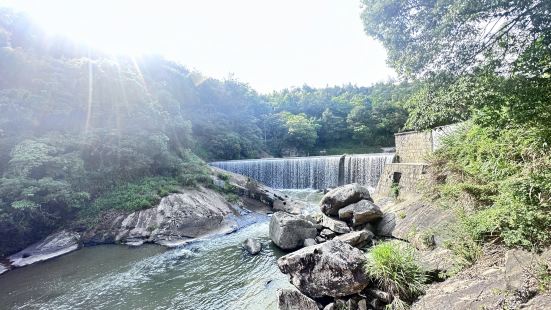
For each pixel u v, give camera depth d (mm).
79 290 8742
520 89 3842
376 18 5273
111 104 20656
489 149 6719
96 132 17922
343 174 24562
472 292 4625
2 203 11383
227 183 21406
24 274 9953
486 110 4672
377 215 10852
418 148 13742
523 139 5340
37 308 7836
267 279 8977
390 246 6562
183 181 19234
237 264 10391
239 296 8078
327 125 57719
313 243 11133
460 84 4574
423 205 9688
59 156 14688
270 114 61094
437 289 5355
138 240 13125
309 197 22594
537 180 4910
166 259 11078
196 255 11438
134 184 17297
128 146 18719
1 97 14938
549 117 4141
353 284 6059
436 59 4773
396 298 5520
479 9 3910
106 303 7992
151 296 8305
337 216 12742
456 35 4391
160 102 29500
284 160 28859
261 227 15688
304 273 6953
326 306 6297
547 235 4562
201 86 52594
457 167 8703
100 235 13375
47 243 12258
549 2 3422
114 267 10398
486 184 7031
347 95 79812
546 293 3691
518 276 4234
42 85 17484
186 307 7672
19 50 18281
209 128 42844
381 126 50688
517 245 5059
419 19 4793
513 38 3945
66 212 13844
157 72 43875
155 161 20250
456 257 5953
